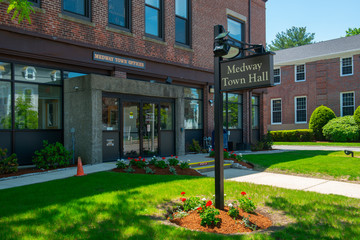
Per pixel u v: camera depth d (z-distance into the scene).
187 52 14.98
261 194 6.35
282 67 33.00
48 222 4.19
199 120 16.19
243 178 9.12
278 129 33.06
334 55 29.16
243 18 18.59
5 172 8.38
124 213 4.68
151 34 13.51
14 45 9.23
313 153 15.59
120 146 11.24
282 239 3.79
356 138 25.06
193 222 4.54
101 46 11.31
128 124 11.56
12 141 9.47
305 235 3.95
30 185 6.69
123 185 6.69
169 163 9.78
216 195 4.95
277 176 9.53
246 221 4.46
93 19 11.17
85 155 10.09
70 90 10.58
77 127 10.35
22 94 9.79
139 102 11.95
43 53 9.87
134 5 12.58
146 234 3.81
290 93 32.31
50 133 10.46
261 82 4.57
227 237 3.79
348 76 28.42
